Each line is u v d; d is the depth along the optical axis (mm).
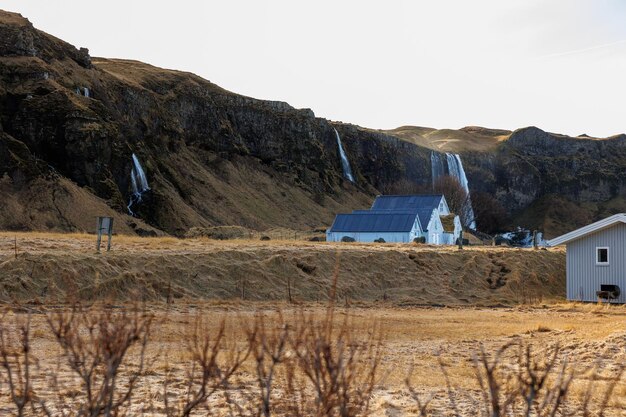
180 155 194500
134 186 155250
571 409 17312
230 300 50656
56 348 24547
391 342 31422
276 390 17844
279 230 158125
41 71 152500
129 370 20625
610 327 37250
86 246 60219
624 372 22906
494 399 8898
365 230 119562
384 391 19281
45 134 141875
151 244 66562
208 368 9977
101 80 177875
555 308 55781
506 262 76625
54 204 124375
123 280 47906
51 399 16047
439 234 131375
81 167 141250
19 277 44062
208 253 58781
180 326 31688
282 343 9438
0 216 116062
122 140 158375
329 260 64875
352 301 57219
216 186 192750
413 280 66688
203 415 15234
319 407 8797
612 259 60844
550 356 26781
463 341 32531
